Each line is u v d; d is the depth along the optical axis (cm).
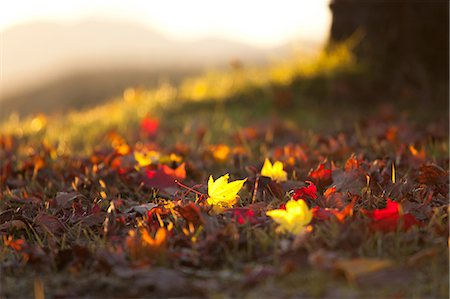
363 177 184
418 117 364
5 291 139
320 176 190
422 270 138
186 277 141
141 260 143
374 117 346
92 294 136
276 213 151
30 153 270
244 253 148
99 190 204
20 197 204
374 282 134
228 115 368
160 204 178
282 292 133
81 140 329
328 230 150
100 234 165
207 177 223
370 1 432
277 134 304
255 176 193
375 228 150
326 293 132
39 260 149
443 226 153
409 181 189
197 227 159
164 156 231
